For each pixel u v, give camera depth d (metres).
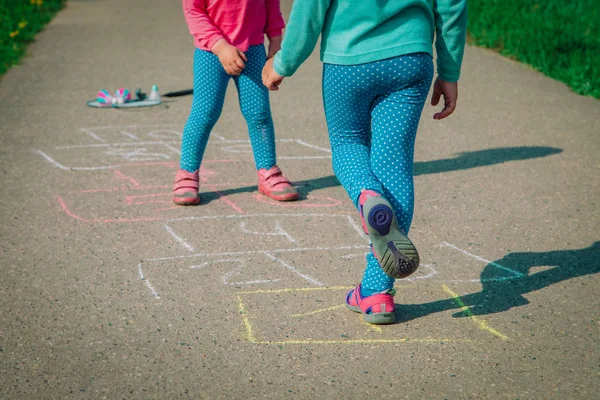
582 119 6.54
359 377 2.75
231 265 3.72
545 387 2.68
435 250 3.90
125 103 7.02
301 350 2.94
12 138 5.96
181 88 7.75
